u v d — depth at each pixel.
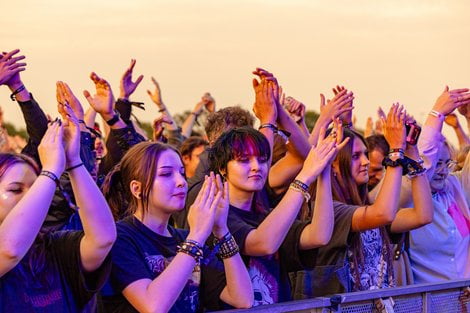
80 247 3.44
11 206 3.34
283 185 5.17
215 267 4.10
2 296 3.28
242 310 3.69
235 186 4.38
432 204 5.43
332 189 5.25
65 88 4.97
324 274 4.98
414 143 5.28
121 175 4.00
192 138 8.05
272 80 5.02
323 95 6.02
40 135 4.68
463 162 7.88
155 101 9.57
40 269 3.41
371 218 4.89
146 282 3.65
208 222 3.71
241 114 5.66
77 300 3.53
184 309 3.95
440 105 5.97
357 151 5.31
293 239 4.51
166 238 3.93
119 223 3.86
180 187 3.93
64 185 3.74
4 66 4.55
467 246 6.29
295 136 5.09
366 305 4.29
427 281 6.01
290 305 3.89
